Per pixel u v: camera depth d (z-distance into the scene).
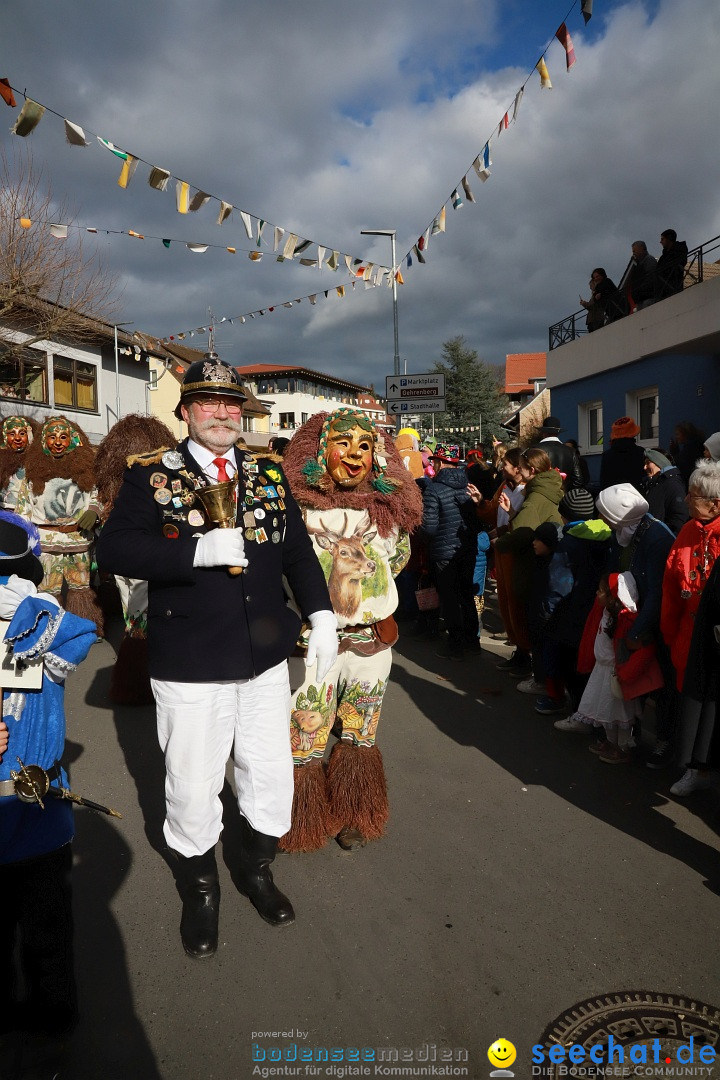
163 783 3.80
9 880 1.99
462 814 3.44
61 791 2.02
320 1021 2.16
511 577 5.45
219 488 2.26
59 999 2.04
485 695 5.27
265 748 2.60
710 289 9.21
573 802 3.55
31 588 2.04
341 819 3.20
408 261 8.97
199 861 2.52
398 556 3.31
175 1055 2.03
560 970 2.36
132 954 2.46
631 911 2.67
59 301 14.99
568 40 4.30
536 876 2.91
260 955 2.46
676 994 2.25
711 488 3.21
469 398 45.31
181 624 2.41
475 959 2.42
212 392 2.39
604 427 13.11
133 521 2.36
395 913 2.68
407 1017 2.17
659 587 3.47
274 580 2.54
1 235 12.77
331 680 3.11
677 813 3.43
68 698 5.29
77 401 21.06
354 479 3.12
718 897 2.75
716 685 2.98
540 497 5.19
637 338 11.33
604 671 3.88
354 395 63.88
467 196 6.24
